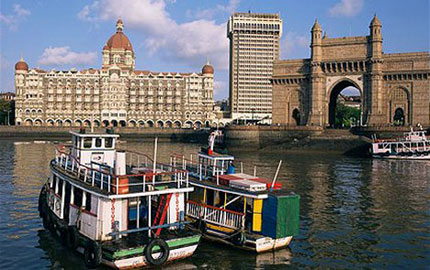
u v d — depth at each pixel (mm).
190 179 27391
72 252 22750
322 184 45969
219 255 22391
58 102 185250
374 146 80000
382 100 97000
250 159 76938
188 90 193625
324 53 102625
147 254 19703
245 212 23359
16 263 21484
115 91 185375
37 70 185875
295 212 22938
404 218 30719
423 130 83250
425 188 43500
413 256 22656
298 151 94438
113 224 20750
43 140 143375
